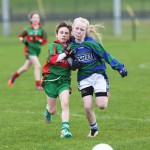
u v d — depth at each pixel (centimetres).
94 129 2188
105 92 2144
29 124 2525
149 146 1967
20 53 6894
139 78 4366
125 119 2619
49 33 9081
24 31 3862
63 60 2183
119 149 1927
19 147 2033
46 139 2172
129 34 9338
